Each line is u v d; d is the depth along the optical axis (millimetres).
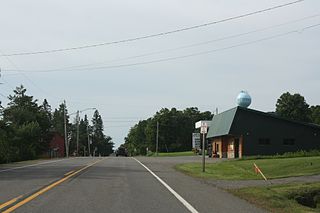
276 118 55875
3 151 40188
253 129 55469
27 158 59812
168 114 140250
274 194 16156
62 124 149875
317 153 42438
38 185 18250
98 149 196375
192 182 20672
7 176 23000
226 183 20359
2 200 13570
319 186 19406
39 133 86000
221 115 63156
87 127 176250
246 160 39031
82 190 16531
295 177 23703
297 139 56156
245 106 63094
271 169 29188
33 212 11352
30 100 98875
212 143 71812
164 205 12898
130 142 180500
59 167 31688
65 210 11750
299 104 101750
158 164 38031
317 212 13297
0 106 61219
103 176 23359
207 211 11930
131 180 21203
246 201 14352
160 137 138125
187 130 142500
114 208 12211
